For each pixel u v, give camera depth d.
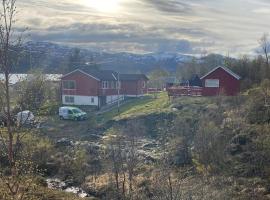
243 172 31.02
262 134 34.91
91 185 33.31
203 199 23.12
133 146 34.50
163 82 84.44
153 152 37.97
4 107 10.02
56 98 61.34
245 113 40.53
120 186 31.36
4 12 9.41
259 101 41.62
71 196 28.89
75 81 64.06
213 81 54.56
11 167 10.24
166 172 27.42
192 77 72.31
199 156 32.94
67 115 54.09
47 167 36.78
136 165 33.84
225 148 33.78
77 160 37.53
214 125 36.94
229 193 27.22
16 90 10.35
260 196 27.41
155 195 23.52
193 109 46.38
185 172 31.91
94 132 48.12
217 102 46.34
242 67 59.34
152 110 51.00
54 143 42.84
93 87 63.12
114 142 37.81
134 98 66.00
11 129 10.09
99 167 36.56
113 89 65.94
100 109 61.00
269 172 30.11
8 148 10.16
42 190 25.88
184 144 35.81
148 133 44.97
